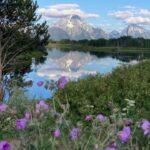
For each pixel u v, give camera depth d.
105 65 62.12
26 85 18.72
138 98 11.73
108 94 12.02
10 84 16.12
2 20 37.69
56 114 4.77
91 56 110.19
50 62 71.31
